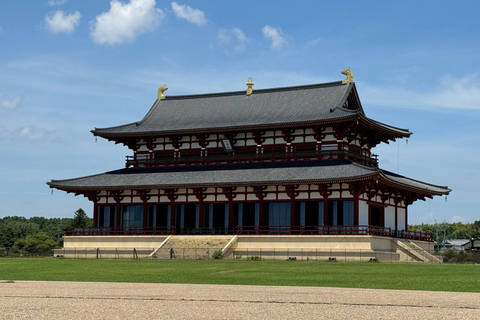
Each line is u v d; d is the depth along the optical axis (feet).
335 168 343.67
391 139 403.13
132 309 126.72
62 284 185.26
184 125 406.00
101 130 402.93
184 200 371.76
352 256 319.47
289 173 349.00
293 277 211.00
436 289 171.94
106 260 321.52
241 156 382.01
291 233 341.62
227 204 361.92
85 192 392.68
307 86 403.95
